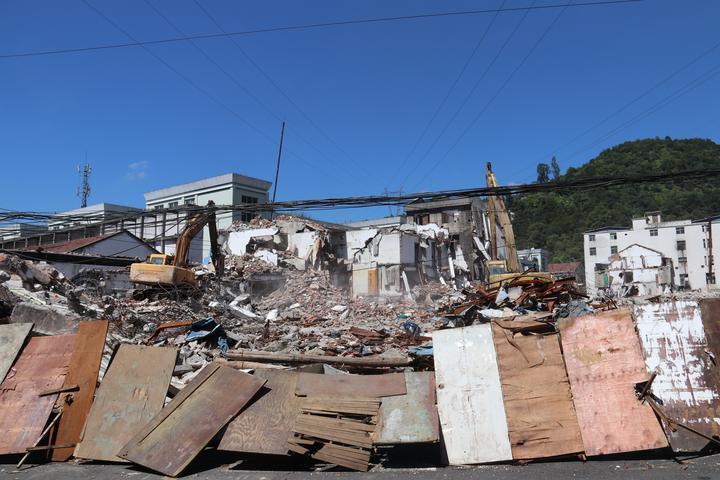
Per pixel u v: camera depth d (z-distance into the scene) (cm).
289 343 1761
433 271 5441
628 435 746
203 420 811
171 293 2522
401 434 776
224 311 2523
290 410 820
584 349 819
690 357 801
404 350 1553
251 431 798
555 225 9494
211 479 734
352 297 4228
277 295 3841
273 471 765
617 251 8169
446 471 743
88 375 902
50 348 955
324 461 770
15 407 883
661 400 780
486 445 774
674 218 8362
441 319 2228
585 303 1845
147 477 751
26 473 785
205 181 5703
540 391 800
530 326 858
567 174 9388
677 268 7706
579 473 700
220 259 3262
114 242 4256
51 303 1734
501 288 2155
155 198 5950
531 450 760
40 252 3119
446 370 838
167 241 5381
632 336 809
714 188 8494
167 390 884
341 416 805
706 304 828
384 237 4978
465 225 6044
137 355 913
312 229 5238
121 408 860
